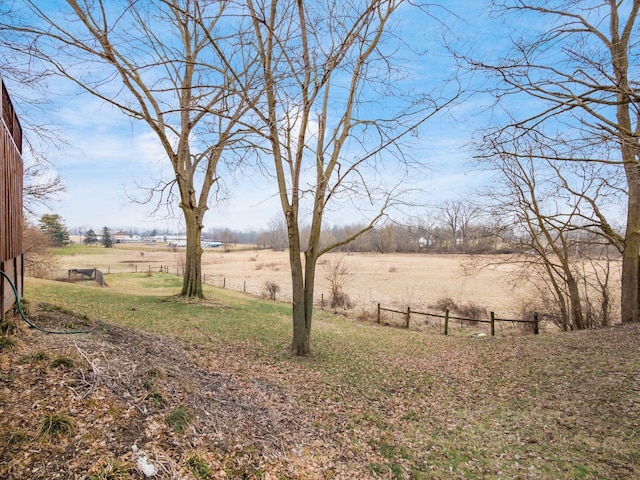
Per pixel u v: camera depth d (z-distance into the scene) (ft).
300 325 26.68
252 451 11.75
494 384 22.80
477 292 79.66
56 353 12.67
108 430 9.79
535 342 31.81
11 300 16.94
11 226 16.94
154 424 10.74
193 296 47.06
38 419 9.27
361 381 22.41
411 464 13.66
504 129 21.49
